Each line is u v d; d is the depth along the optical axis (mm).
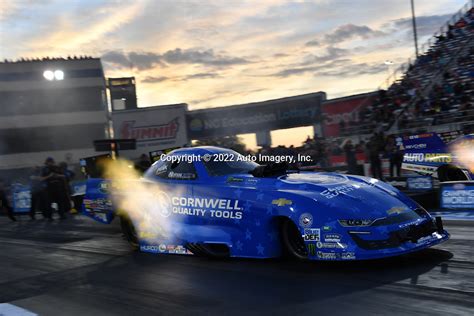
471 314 3041
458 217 7031
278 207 4508
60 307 3889
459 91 18984
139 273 4797
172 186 5477
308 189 4566
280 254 4660
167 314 3510
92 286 4457
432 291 3527
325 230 4195
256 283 4090
